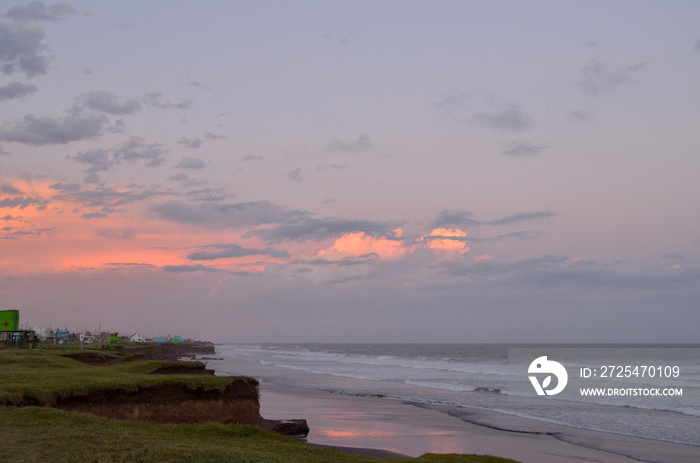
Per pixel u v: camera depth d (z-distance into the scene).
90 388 19.20
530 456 22.95
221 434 16.53
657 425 30.64
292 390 50.38
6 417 14.63
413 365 91.88
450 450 23.92
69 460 10.90
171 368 30.44
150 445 12.80
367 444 25.09
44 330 110.56
